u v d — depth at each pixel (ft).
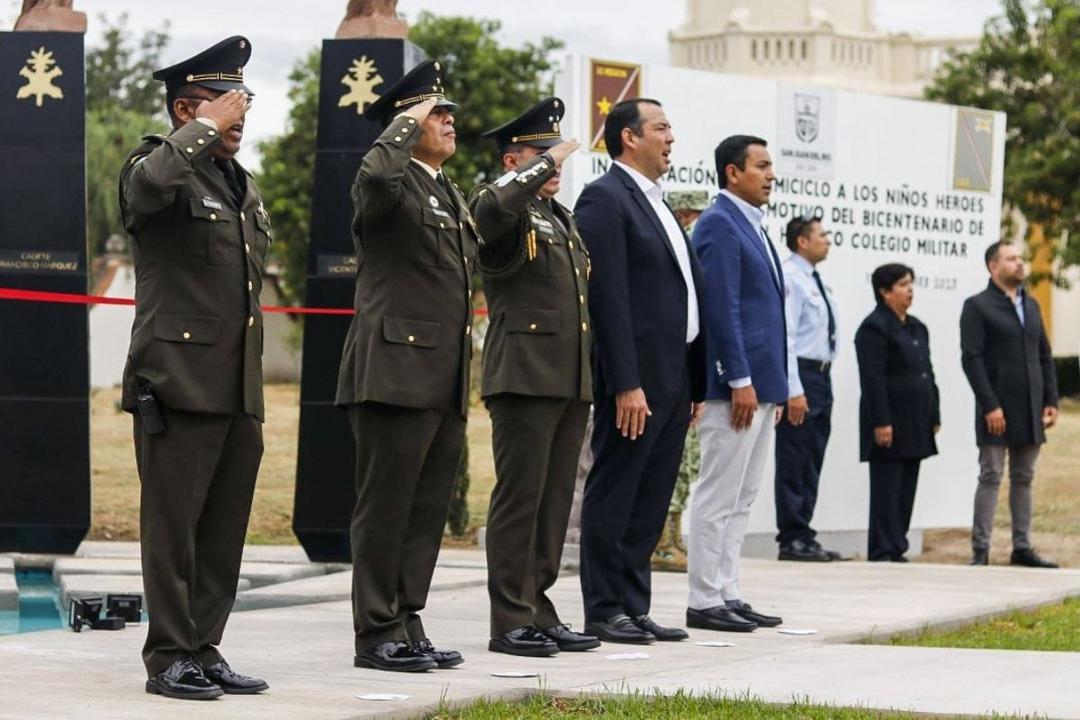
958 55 135.74
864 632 33.83
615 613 32.14
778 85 53.01
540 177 29.30
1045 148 125.59
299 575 45.16
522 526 30.32
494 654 30.25
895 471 52.49
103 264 140.26
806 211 54.08
